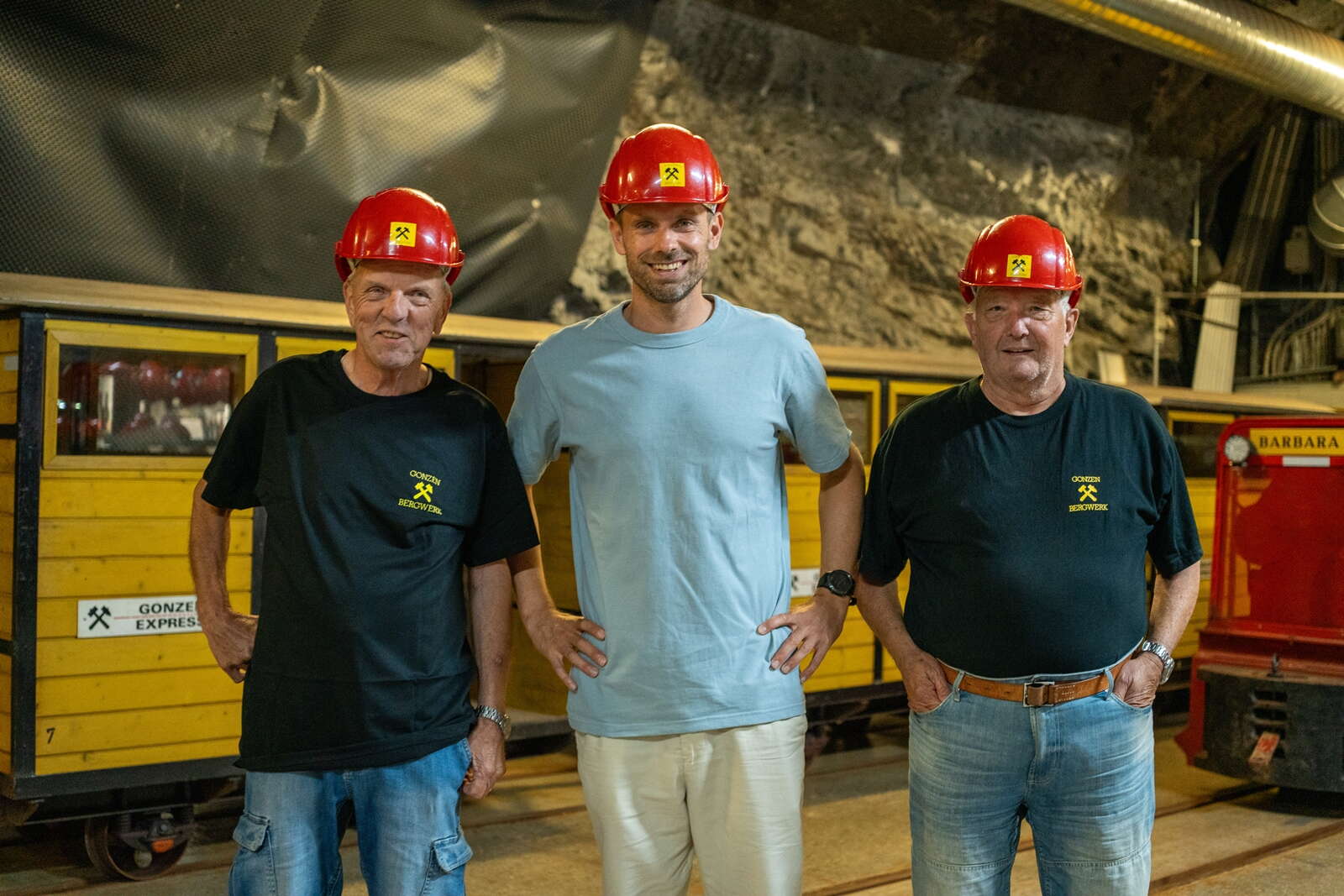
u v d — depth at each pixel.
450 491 2.57
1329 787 5.86
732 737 2.71
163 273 5.84
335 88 6.27
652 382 2.69
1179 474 2.76
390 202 2.57
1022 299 2.66
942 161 10.43
